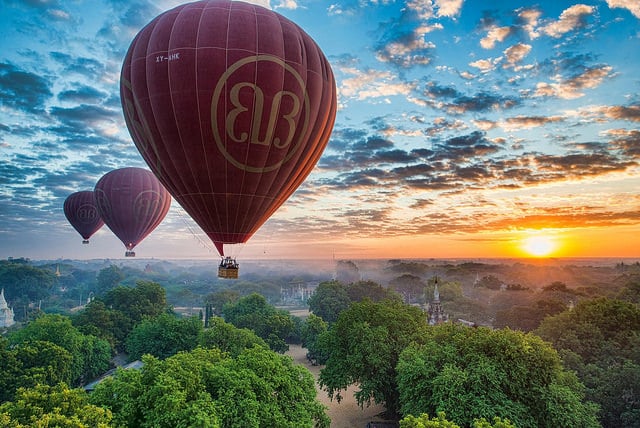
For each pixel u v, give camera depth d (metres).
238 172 24.09
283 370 28.53
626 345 42.03
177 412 20.48
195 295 156.12
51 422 18.05
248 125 22.83
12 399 34.06
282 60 22.89
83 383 47.66
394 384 36.56
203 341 47.12
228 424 22.66
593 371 36.94
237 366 27.92
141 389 22.81
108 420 19.66
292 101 23.41
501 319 78.19
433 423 19.20
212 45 21.98
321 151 27.50
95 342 50.75
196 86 22.03
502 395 26.73
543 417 26.80
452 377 27.23
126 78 24.33
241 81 22.14
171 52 22.23
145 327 55.25
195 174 24.20
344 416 39.44
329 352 42.81
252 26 22.69
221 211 25.52
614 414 32.38
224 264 27.27
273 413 24.72
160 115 23.06
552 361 28.62
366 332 37.06
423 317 43.72
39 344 40.50
